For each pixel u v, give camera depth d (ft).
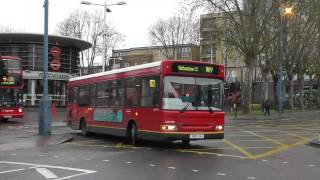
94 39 250.16
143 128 61.26
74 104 86.28
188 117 58.03
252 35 179.32
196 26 200.44
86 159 48.75
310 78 266.77
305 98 300.81
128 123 65.26
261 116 165.68
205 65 59.67
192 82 58.95
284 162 47.01
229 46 185.98
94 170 41.34
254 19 179.32
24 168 42.63
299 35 214.90
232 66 291.17
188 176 38.24
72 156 51.44
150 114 59.62
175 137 57.21
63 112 182.19
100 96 75.00
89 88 79.51
